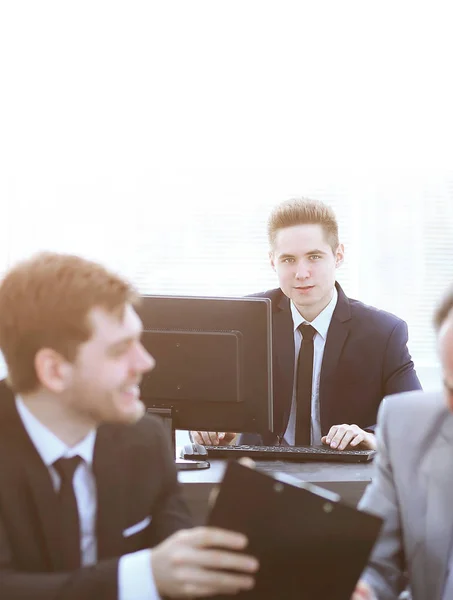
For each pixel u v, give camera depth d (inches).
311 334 108.3
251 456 91.5
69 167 161.3
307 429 106.3
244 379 84.0
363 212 160.9
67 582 47.1
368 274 161.0
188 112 160.9
